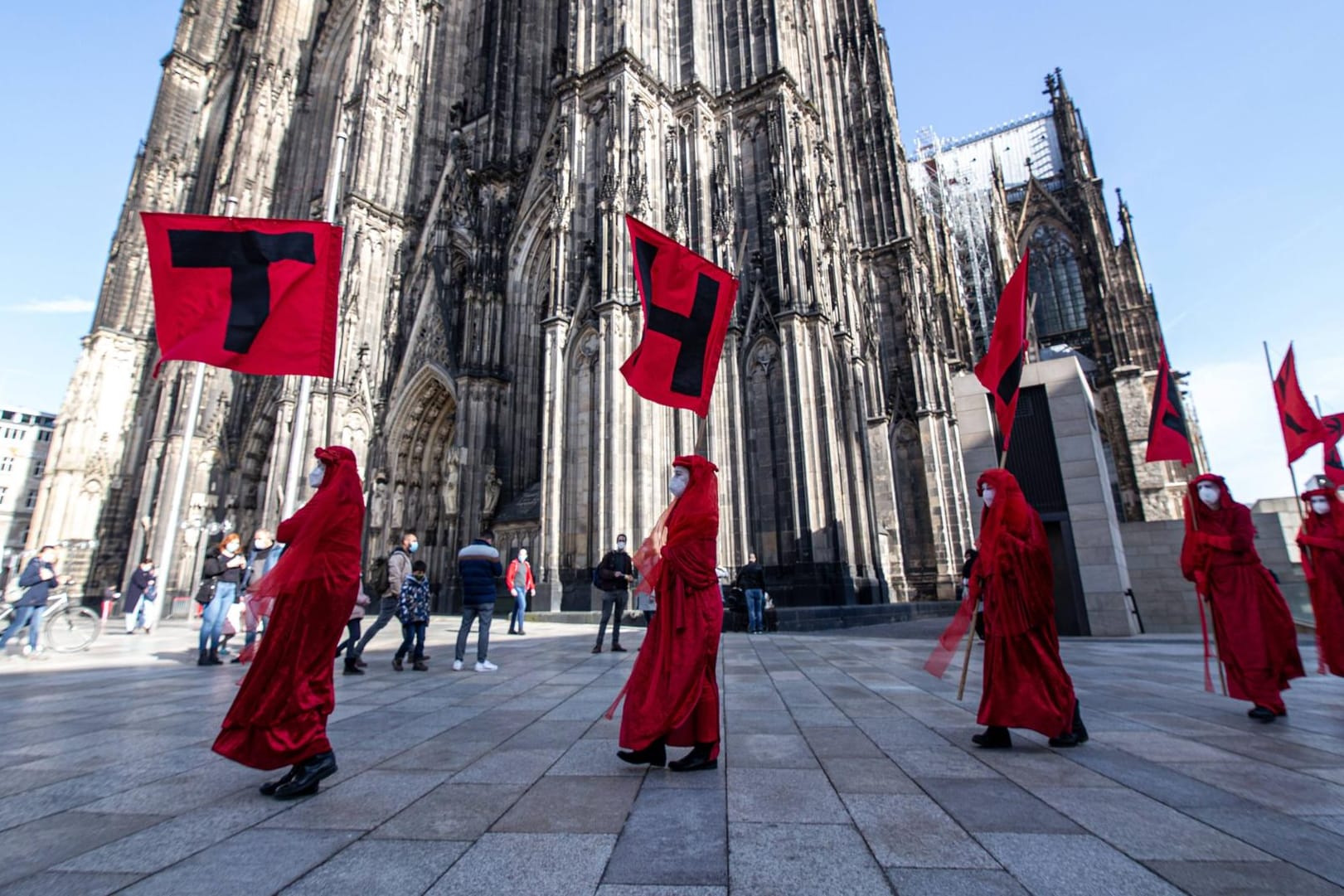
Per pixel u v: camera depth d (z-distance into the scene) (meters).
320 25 62.59
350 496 5.37
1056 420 18.88
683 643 5.52
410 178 46.38
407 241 44.88
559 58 38.75
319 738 4.82
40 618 15.28
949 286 53.69
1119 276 60.81
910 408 40.19
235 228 8.78
